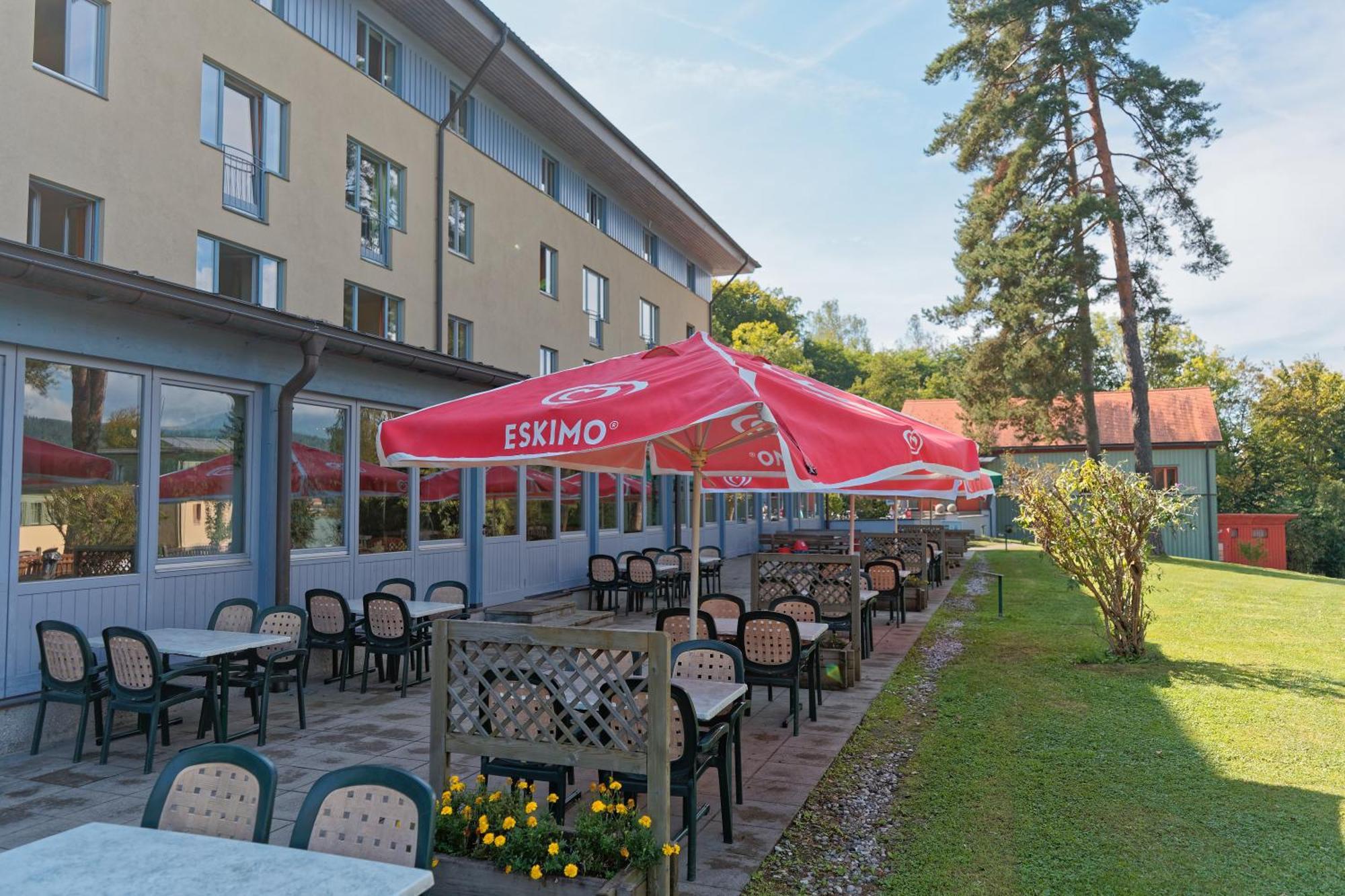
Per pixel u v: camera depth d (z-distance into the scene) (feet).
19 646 21.26
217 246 34.88
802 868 14.38
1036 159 77.61
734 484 28.58
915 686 28.22
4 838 15.51
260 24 36.45
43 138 27.55
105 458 23.72
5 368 21.07
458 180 50.44
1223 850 14.85
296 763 20.12
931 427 18.37
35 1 27.68
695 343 16.47
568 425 12.17
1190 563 80.18
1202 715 23.79
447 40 48.55
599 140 62.03
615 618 43.47
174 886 7.42
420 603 30.17
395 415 35.65
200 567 26.40
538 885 11.50
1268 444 151.33
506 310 54.95
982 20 75.97
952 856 14.74
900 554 50.42
